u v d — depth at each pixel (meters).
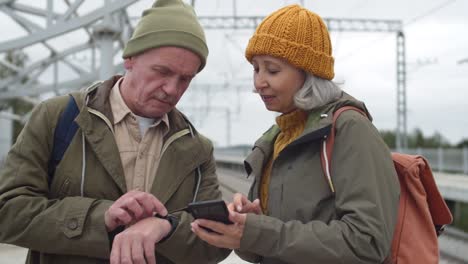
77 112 1.99
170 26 1.93
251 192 2.27
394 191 1.82
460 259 7.82
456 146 43.47
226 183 21.08
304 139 1.90
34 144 1.94
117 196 1.98
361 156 1.78
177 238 1.98
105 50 16.55
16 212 1.84
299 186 1.93
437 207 2.09
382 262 1.88
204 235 1.71
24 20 16.67
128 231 1.74
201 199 2.19
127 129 2.08
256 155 2.21
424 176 2.04
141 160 2.06
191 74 2.01
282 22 1.96
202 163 2.21
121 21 18.33
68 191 1.95
